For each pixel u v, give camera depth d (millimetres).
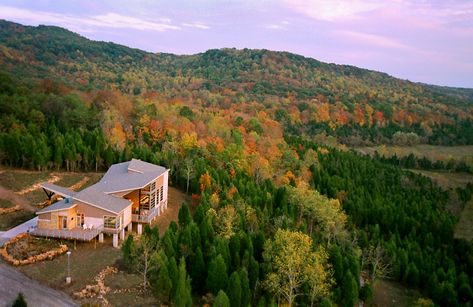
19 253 50281
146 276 49625
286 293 51719
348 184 106875
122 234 58906
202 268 52938
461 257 83188
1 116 94812
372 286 65562
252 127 138250
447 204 116375
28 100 107000
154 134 109000
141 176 68938
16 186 73812
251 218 68312
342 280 60375
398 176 133500
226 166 96250
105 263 51500
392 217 91875
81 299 43750
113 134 101375
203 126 120938
